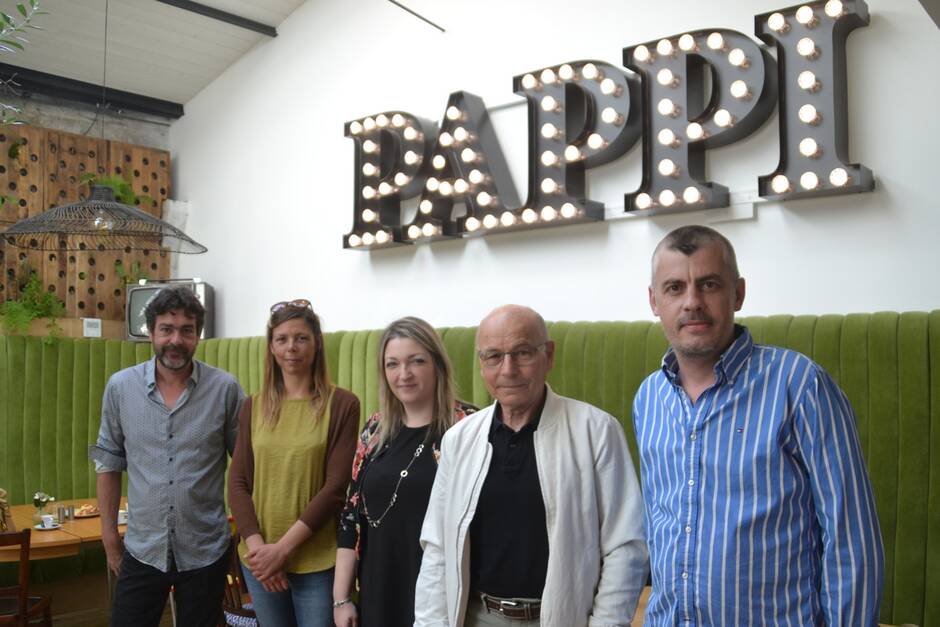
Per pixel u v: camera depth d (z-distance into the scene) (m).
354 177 5.71
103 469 3.42
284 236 6.62
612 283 4.48
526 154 4.95
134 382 3.35
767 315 3.88
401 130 5.48
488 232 4.92
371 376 5.35
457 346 4.80
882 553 1.68
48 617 4.66
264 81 6.93
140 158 7.53
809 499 1.73
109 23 6.71
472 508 2.25
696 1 4.21
